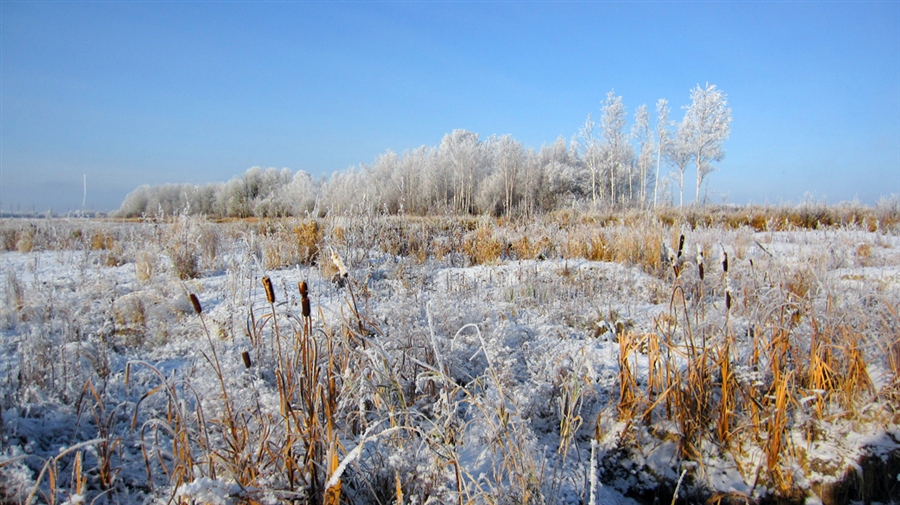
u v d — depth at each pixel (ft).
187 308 17.88
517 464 8.32
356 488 8.54
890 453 10.50
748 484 10.37
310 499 7.68
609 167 131.75
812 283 16.66
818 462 10.45
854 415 11.23
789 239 36.78
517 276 23.16
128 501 7.86
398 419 9.49
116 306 16.14
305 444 7.90
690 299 18.04
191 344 14.42
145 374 12.21
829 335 12.07
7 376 11.23
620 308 18.85
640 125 127.44
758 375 11.27
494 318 16.58
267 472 7.80
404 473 8.43
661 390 11.71
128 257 29.86
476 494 8.00
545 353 13.32
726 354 11.03
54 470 6.98
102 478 7.86
